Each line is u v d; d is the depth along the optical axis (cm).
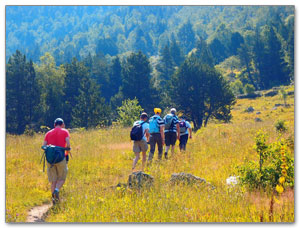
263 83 8962
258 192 807
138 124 1045
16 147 1416
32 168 1097
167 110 5141
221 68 11281
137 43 19375
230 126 2036
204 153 1255
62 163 783
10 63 5484
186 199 745
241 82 9275
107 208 700
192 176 864
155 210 681
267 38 9050
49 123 5478
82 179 977
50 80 6788
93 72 9325
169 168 1029
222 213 678
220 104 4816
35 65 7594
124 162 1210
